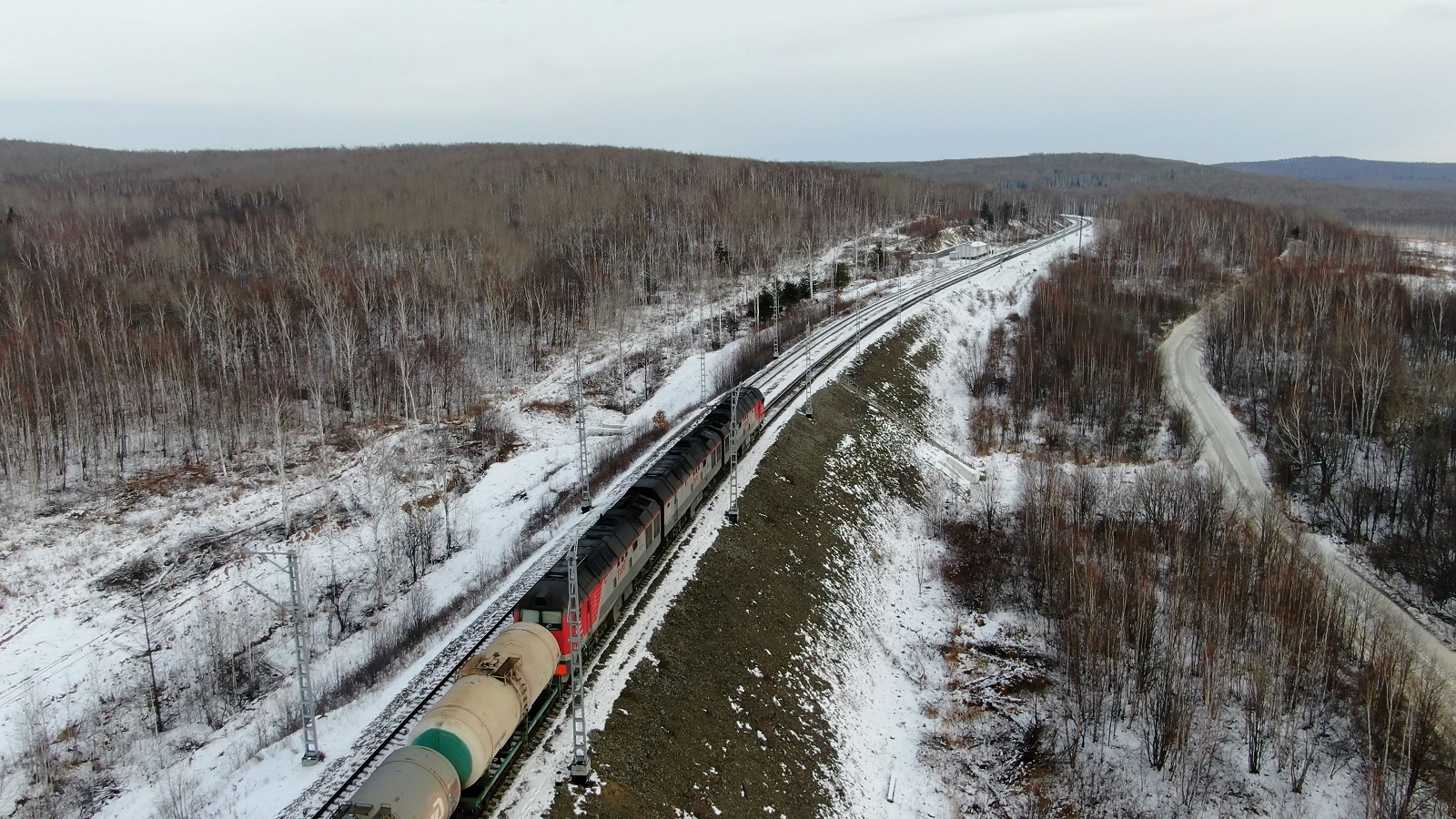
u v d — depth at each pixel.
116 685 47.66
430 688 36.91
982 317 123.31
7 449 66.62
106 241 120.75
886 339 100.44
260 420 81.81
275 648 51.47
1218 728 43.72
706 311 120.00
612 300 115.44
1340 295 104.75
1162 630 50.03
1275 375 88.44
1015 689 49.25
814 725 42.00
